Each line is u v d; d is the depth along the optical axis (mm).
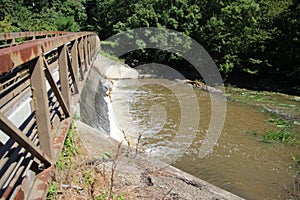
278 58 14398
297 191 4953
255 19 15180
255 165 5930
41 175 1990
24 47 1339
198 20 17016
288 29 14102
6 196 1534
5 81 1686
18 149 1833
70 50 4215
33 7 22875
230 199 3689
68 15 22500
